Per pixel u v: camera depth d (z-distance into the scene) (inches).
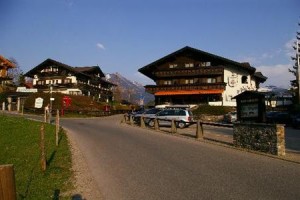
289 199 296.0
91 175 407.8
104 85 3614.7
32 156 550.0
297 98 2121.1
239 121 654.5
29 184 368.5
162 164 464.1
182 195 313.9
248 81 2342.5
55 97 2402.8
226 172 407.2
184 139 783.1
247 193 315.3
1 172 136.9
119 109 2709.2
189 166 447.5
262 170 416.8
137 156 532.4
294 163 464.4
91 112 2160.4
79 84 2876.5
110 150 601.0
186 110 1242.6
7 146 676.1
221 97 2247.8
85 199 311.7
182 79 2411.4
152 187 345.7
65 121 1486.2
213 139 792.3
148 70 2524.6
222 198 301.1
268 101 2060.8
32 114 2039.9
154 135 872.9
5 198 137.5
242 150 593.3
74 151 594.9
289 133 1035.3
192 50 2336.4
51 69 2974.9
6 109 2378.2
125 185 357.4
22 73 3585.1
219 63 2346.2
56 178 394.6
